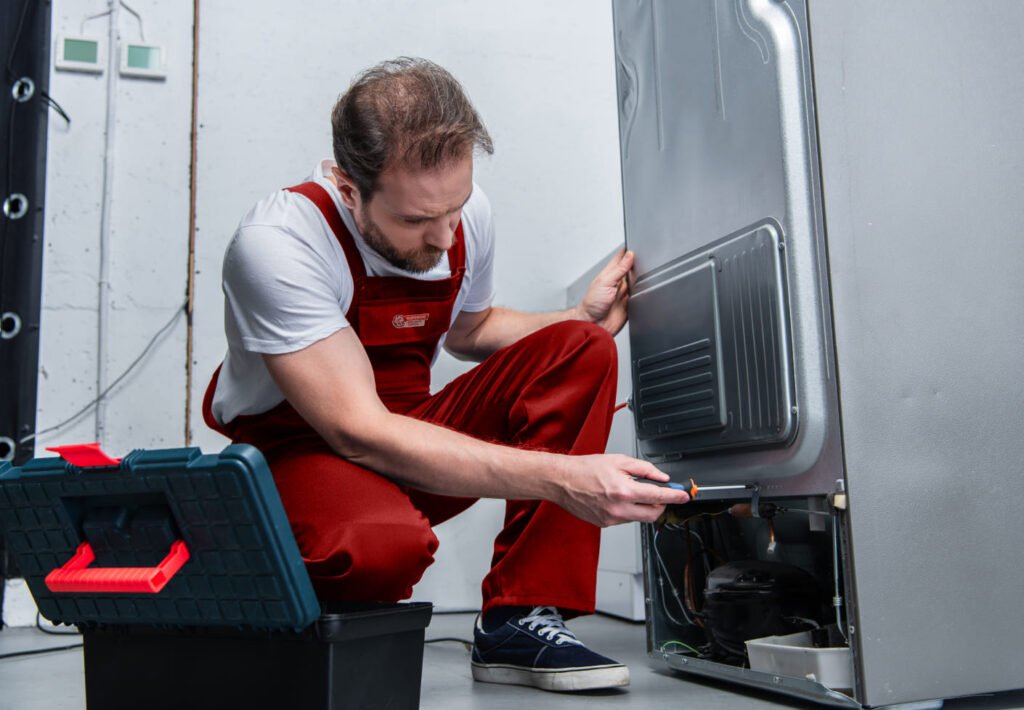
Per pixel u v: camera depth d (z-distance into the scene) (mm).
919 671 1112
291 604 917
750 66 1277
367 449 1169
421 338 1420
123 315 2621
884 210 1193
